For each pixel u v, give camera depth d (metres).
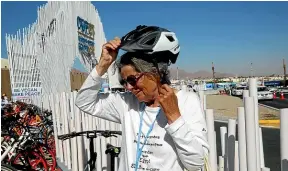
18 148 5.78
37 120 7.14
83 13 14.38
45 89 11.73
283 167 1.91
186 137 1.54
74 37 12.50
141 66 1.66
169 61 1.73
